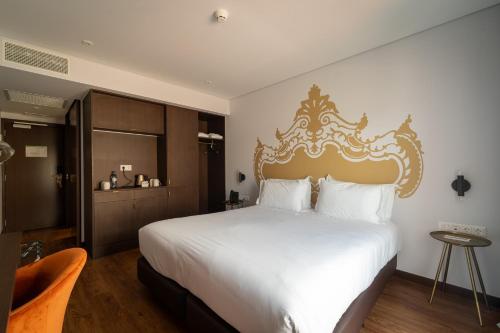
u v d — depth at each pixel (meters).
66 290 0.92
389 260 2.08
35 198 4.21
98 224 2.96
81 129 3.39
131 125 3.32
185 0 1.76
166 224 2.15
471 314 1.79
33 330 0.82
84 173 3.32
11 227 3.99
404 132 2.37
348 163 2.79
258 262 1.31
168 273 1.75
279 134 3.56
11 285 0.85
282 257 1.37
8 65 2.23
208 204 4.84
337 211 2.50
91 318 1.76
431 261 2.21
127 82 3.08
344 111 2.82
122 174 3.54
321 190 2.79
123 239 3.17
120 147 3.53
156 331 1.63
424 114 2.25
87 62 2.73
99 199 2.98
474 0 1.81
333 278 1.23
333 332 1.17
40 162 4.25
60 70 2.54
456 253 2.07
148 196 3.43
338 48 2.53
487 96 1.93
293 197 2.93
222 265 1.34
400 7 1.88
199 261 1.46
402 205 2.38
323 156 3.04
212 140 4.57
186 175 3.91
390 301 1.97
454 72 2.08
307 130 3.21
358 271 1.45
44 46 2.40
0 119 3.81
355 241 1.73
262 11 1.90
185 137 3.90
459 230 2.06
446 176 2.13
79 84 2.74
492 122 1.91
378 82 2.53
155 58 2.72
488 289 1.92
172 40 2.33
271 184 3.25
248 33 2.22
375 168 2.58
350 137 2.77
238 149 4.23
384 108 2.50
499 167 1.88
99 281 2.34
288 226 2.11
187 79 3.38
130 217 3.25
